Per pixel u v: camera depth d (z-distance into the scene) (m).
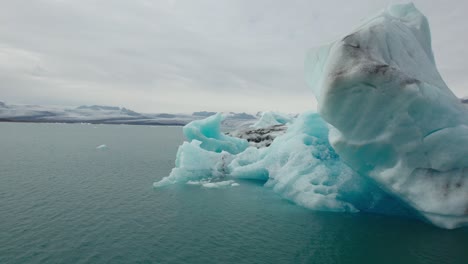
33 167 21.08
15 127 96.88
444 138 7.91
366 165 9.23
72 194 13.28
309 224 9.32
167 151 34.50
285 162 14.20
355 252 7.44
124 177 17.67
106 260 7.10
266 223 9.48
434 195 8.04
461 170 8.19
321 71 10.92
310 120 15.16
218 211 10.73
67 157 27.03
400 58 9.12
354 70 7.89
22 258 7.16
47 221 9.70
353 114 8.38
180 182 15.57
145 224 9.46
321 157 12.95
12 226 9.22
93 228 9.09
